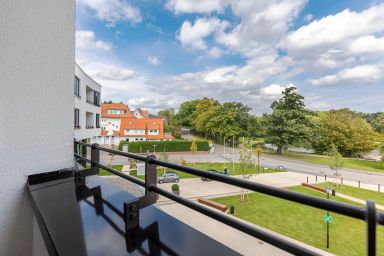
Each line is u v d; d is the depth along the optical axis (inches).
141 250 29.3
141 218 39.5
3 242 50.4
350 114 1321.4
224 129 1878.7
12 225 51.8
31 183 54.9
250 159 697.6
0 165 50.4
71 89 65.0
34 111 56.9
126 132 1680.6
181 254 28.6
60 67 62.7
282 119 1346.0
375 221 16.5
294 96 1354.6
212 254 28.6
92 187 55.9
